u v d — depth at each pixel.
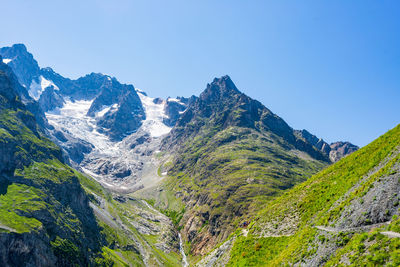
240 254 82.19
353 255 44.47
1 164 167.38
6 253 118.56
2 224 125.75
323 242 53.62
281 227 81.50
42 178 182.50
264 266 69.88
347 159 88.94
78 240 166.12
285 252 65.38
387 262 38.88
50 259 136.62
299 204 84.69
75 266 149.75
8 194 154.62
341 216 55.25
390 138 71.62
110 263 181.12
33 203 152.88
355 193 57.34
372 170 64.50
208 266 95.69
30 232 131.12
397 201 46.53
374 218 48.16
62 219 166.88
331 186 78.81
